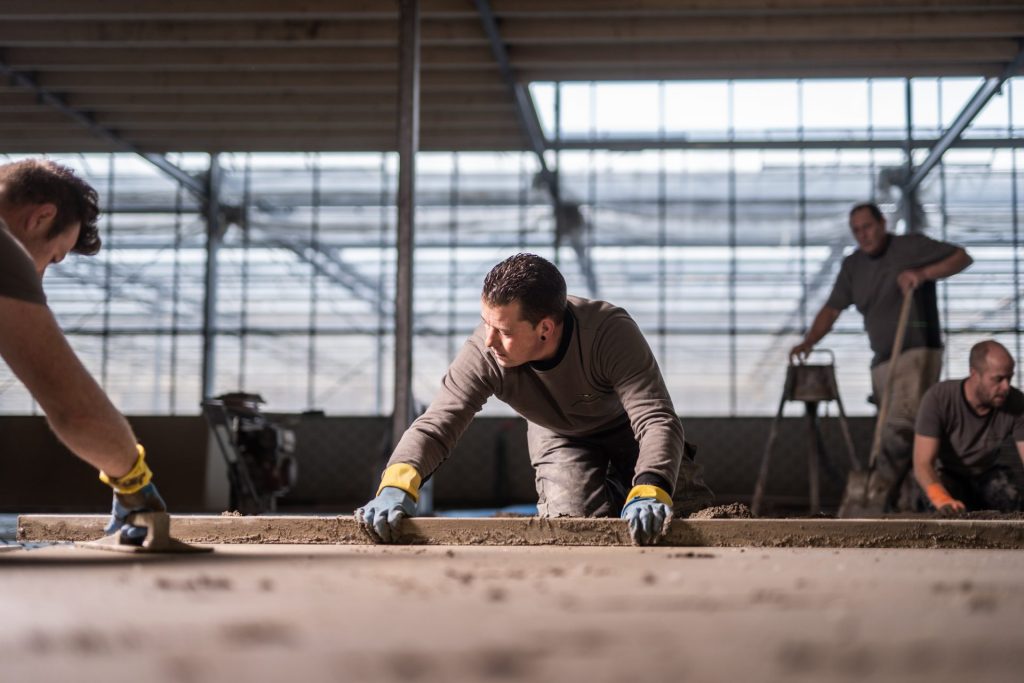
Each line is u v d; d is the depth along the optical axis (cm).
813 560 198
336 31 810
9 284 177
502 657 90
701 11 771
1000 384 464
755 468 1157
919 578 162
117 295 1480
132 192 1445
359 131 1108
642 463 264
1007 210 1351
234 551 213
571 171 1428
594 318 285
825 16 805
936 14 803
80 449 192
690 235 1440
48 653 93
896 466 567
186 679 81
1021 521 251
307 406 1495
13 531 527
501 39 817
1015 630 109
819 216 1416
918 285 564
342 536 253
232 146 1138
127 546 203
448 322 1488
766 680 82
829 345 1466
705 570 174
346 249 1475
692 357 1479
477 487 1183
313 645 97
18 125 1062
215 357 1477
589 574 166
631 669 85
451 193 1443
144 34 816
